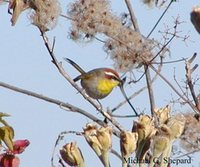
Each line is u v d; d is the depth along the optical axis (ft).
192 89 36.24
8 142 22.13
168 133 20.67
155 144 20.63
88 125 21.38
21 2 35.06
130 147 20.39
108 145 21.01
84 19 43.96
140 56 43.39
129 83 42.96
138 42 43.88
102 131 21.09
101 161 21.11
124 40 44.21
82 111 40.42
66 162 21.26
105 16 44.27
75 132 21.88
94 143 21.06
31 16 38.27
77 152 21.21
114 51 44.21
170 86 36.73
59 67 40.55
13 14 34.88
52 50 39.73
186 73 36.73
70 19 44.01
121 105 40.93
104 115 38.88
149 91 41.34
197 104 35.78
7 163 22.07
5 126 22.24
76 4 44.11
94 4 44.16
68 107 40.34
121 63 43.86
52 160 24.09
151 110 40.65
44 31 38.88
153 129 20.66
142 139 20.70
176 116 21.36
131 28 45.06
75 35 43.91
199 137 26.35
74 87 41.52
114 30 44.21
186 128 26.18
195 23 37.14
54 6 38.40
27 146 22.38
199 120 28.17
